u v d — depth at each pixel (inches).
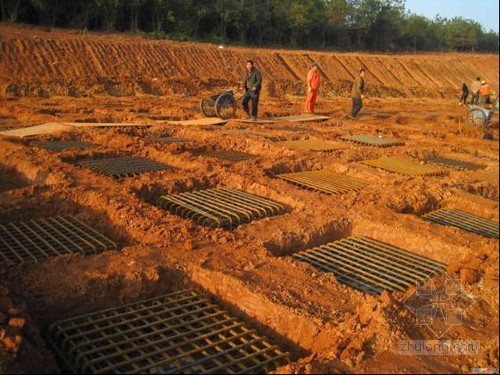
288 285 170.9
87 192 250.2
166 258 185.6
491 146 513.7
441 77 1576.0
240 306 165.0
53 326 146.6
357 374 124.6
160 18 1279.5
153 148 368.2
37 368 124.9
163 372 129.1
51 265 174.7
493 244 215.6
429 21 2384.4
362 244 223.5
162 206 259.3
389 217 245.4
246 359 136.9
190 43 1160.2
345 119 652.7
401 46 2229.3
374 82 1336.1
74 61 838.5
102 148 362.6
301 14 1592.0
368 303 154.7
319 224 232.1
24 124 465.1
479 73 1699.1
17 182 291.3
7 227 214.7
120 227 219.3
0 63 760.3
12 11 1063.0
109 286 165.3
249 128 506.3
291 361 143.7
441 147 465.1
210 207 251.9
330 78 1239.5
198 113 610.9
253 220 241.9
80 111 575.5
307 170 349.7
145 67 917.8
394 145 456.1
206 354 139.3
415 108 960.9
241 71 1061.1
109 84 797.2
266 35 1611.7
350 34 1998.0
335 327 146.7
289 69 1186.0
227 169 317.4
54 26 1119.6
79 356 133.3
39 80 731.4
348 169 342.6
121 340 143.8
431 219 264.5
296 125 555.5
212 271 175.5
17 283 162.9
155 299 166.1
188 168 326.6
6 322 134.3
